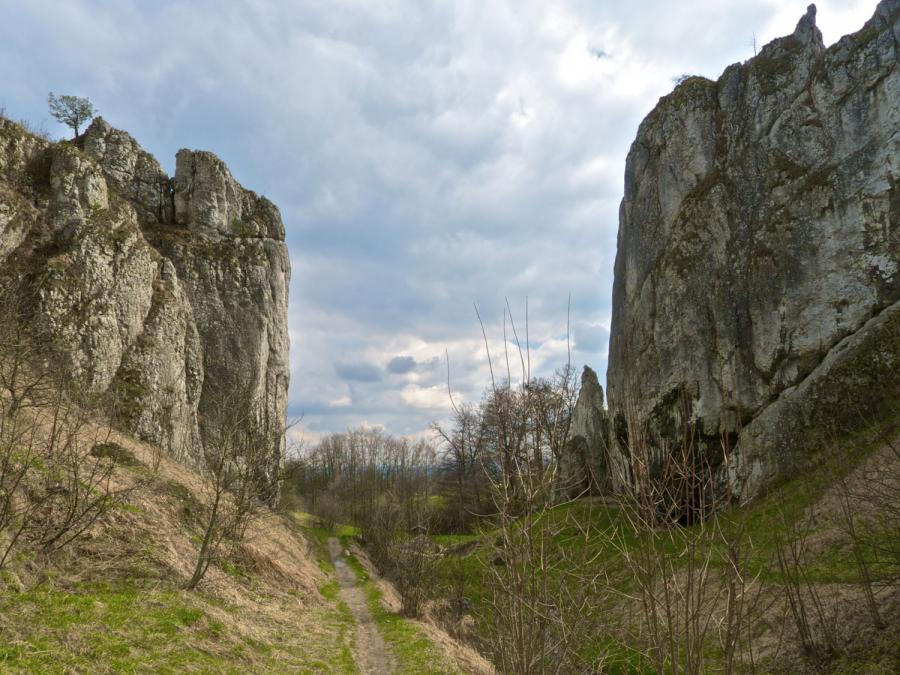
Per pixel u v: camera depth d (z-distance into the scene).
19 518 14.28
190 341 41.72
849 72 38.00
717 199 42.09
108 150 47.50
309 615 20.88
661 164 47.53
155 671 10.96
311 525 55.97
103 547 16.12
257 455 22.31
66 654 10.23
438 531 35.62
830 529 21.77
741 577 5.21
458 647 18.20
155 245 45.84
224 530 20.58
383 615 22.89
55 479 16.25
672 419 40.22
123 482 20.78
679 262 42.59
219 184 50.41
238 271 48.66
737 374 37.75
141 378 33.94
